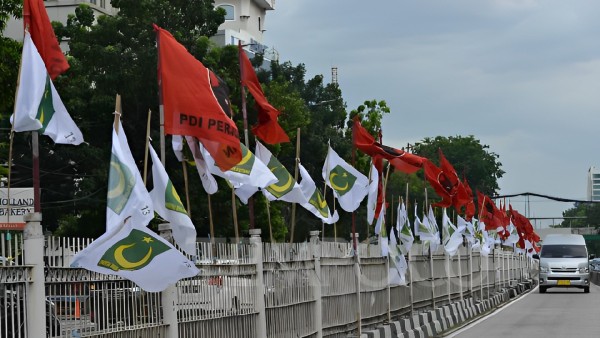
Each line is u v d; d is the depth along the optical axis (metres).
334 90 72.50
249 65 20.08
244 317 15.79
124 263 11.09
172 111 14.82
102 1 81.88
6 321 9.55
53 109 11.27
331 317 20.73
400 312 27.97
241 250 15.88
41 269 10.04
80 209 45.47
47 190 46.19
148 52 44.34
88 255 10.74
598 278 86.50
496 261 55.78
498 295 48.56
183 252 13.46
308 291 19.19
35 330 9.91
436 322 30.02
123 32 46.00
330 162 22.66
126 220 11.21
